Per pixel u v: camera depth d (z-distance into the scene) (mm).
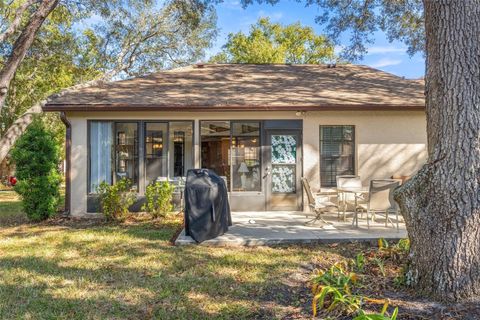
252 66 13195
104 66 17641
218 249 5812
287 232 6707
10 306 3693
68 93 9859
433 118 3602
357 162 9555
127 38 16828
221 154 9508
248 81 11297
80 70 17406
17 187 8500
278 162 9602
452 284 3385
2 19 13227
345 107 9023
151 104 8820
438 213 3484
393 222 7727
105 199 8438
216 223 6359
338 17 11742
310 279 4336
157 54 17938
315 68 13070
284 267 4863
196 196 6254
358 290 3680
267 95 9812
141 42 17172
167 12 16406
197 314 3475
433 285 3471
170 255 5449
